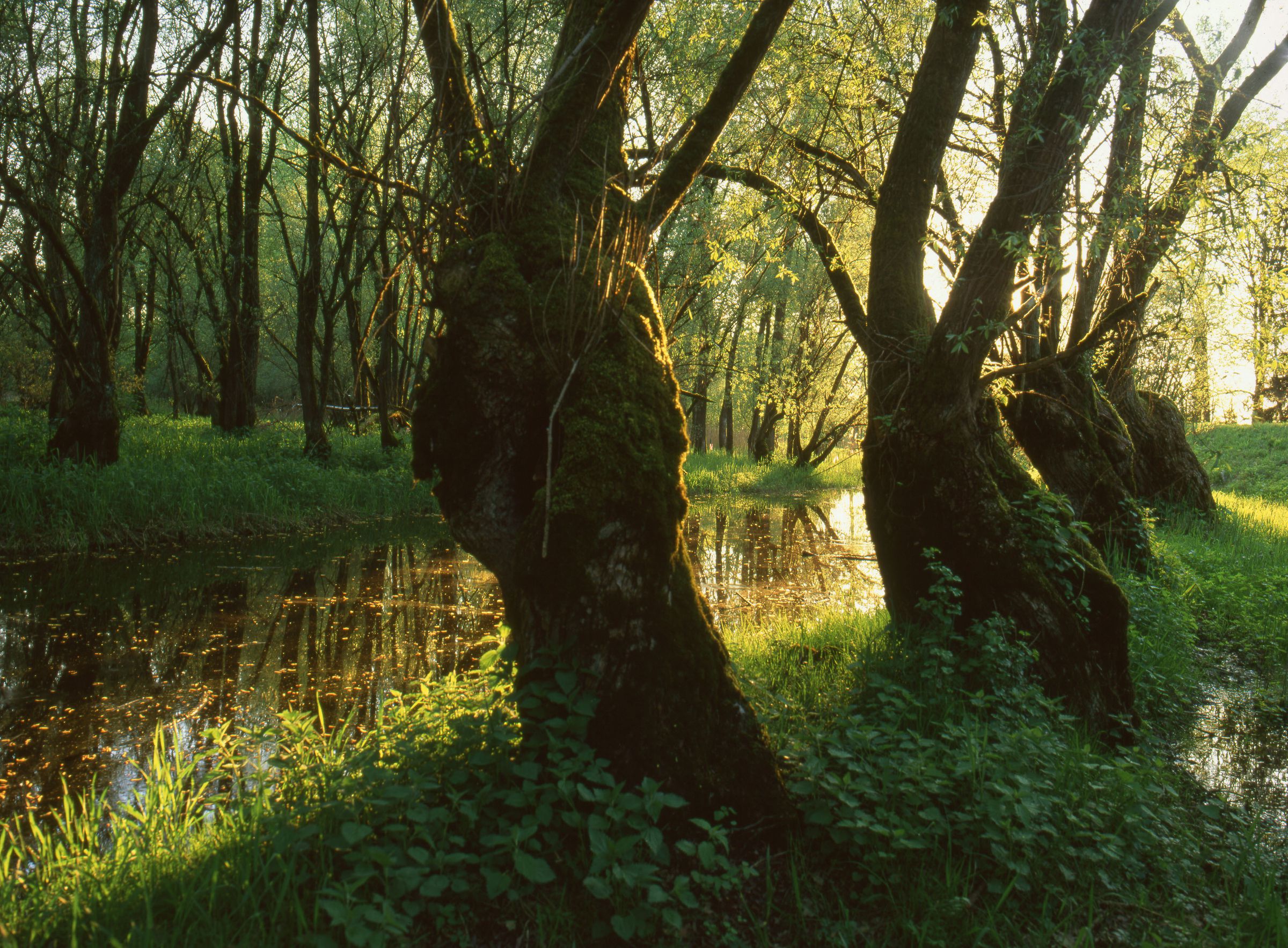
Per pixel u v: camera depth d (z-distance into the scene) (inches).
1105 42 170.7
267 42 616.7
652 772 130.9
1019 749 155.6
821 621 309.0
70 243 681.6
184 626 314.3
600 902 117.0
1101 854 134.6
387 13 565.6
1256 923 127.3
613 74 155.3
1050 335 335.0
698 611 142.7
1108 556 335.0
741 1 286.8
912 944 117.4
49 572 376.5
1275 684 259.3
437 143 151.8
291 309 1050.7
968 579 204.1
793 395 865.5
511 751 134.7
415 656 288.8
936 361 197.9
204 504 480.7
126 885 120.3
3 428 609.9
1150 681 238.8
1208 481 515.2
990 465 226.5
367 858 114.0
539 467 148.2
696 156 168.4
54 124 540.7
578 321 141.3
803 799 141.4
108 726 222.4
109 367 512.7
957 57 213.5
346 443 781.9
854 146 280.2
